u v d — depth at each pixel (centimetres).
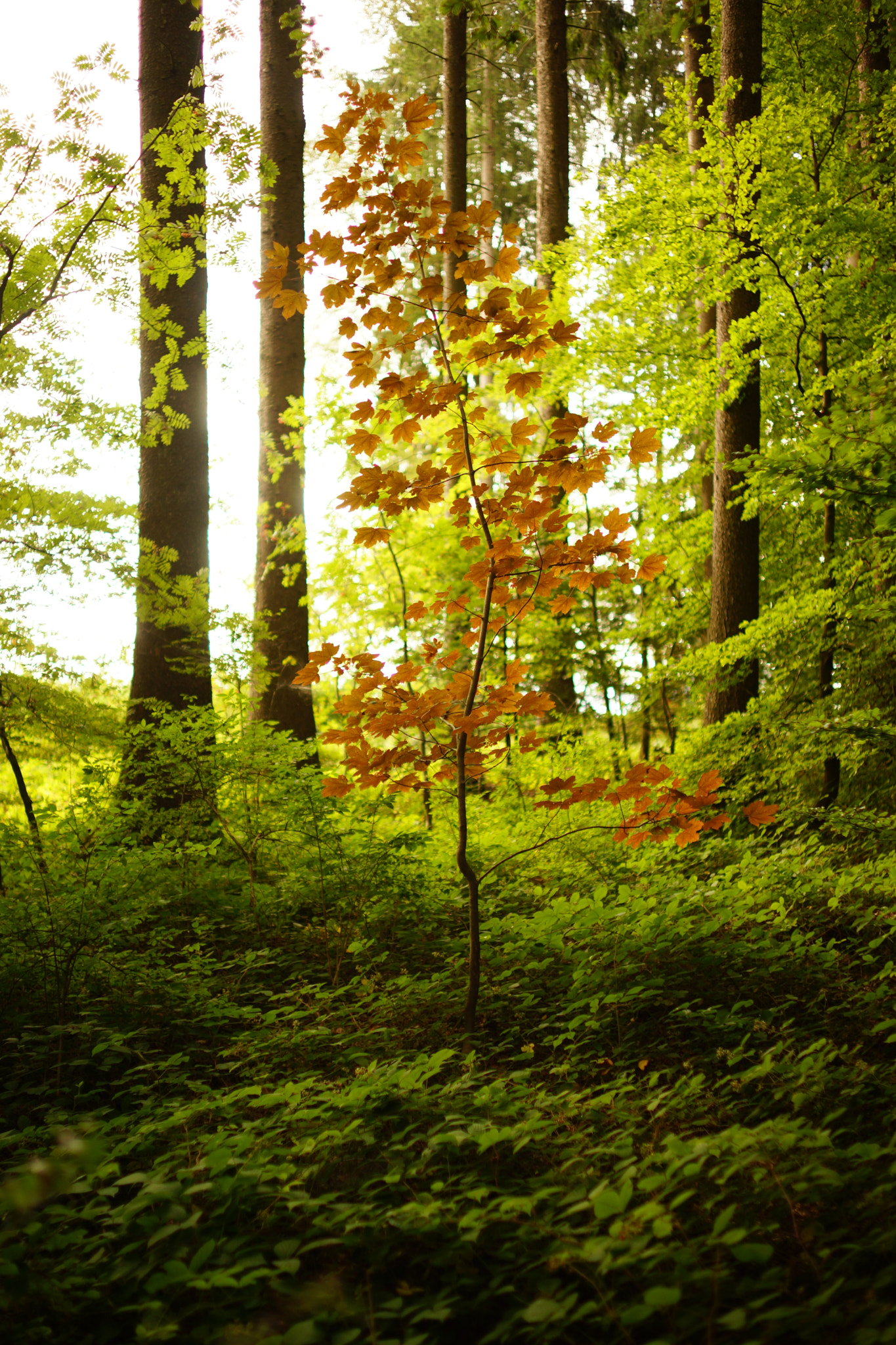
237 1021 400
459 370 377
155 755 561
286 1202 227
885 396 554
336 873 521
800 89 870
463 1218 200
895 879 476
